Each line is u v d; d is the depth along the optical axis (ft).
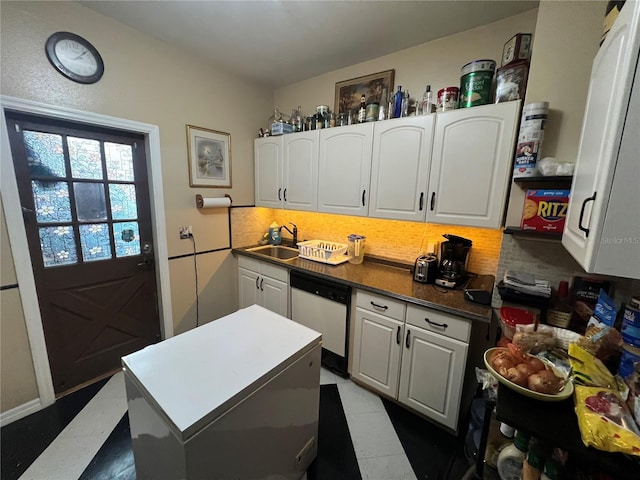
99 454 4.75
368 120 6.48
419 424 5.58
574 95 4.04
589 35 3.86
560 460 2.79
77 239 5.95
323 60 7.20
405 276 6.57
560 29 4.03
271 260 7.88
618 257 2.11
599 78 2.76
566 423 2.53
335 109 7.92
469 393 5.29
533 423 2.53
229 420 2.86
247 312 4.82
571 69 4.02
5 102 4.59
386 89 6.87
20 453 4.75
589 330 3.34
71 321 6.08
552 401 2.72
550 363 3.15
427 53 6.24
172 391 2.86
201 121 7.54
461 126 5.09
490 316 4.50
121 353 7.02
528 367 2.99
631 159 1.97
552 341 3.45
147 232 7.11
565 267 4.38
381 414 5.82
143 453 3.34
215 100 7.78
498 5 4.89
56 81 5.09
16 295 5.17
